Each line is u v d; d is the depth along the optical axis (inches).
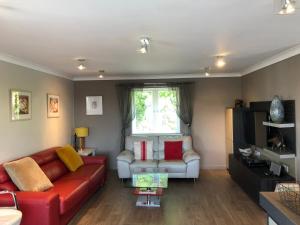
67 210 135.4
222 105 261.9
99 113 267.4
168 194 189.5
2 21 97.7
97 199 181.2
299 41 133.9
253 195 167.6
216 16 95.9
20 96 168.9
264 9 89.7
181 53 158.2
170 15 94.1
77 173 185.0
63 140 239.1
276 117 158.6
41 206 116.6
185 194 188.9
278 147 165.8
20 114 168.2
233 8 88.6
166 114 265.1
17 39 122.2
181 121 262.4
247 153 211.3
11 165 134.5
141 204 168.9
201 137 262.8
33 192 125.3
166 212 157.5
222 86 261.9
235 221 143.4
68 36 118.0
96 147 268.4
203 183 214.7
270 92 187.0
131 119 261.1
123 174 218.5
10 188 128.6
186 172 215.6
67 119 249.9
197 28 109.4
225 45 139.9
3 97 152.2
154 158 241.6
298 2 81.6
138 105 266.5
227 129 251.4
